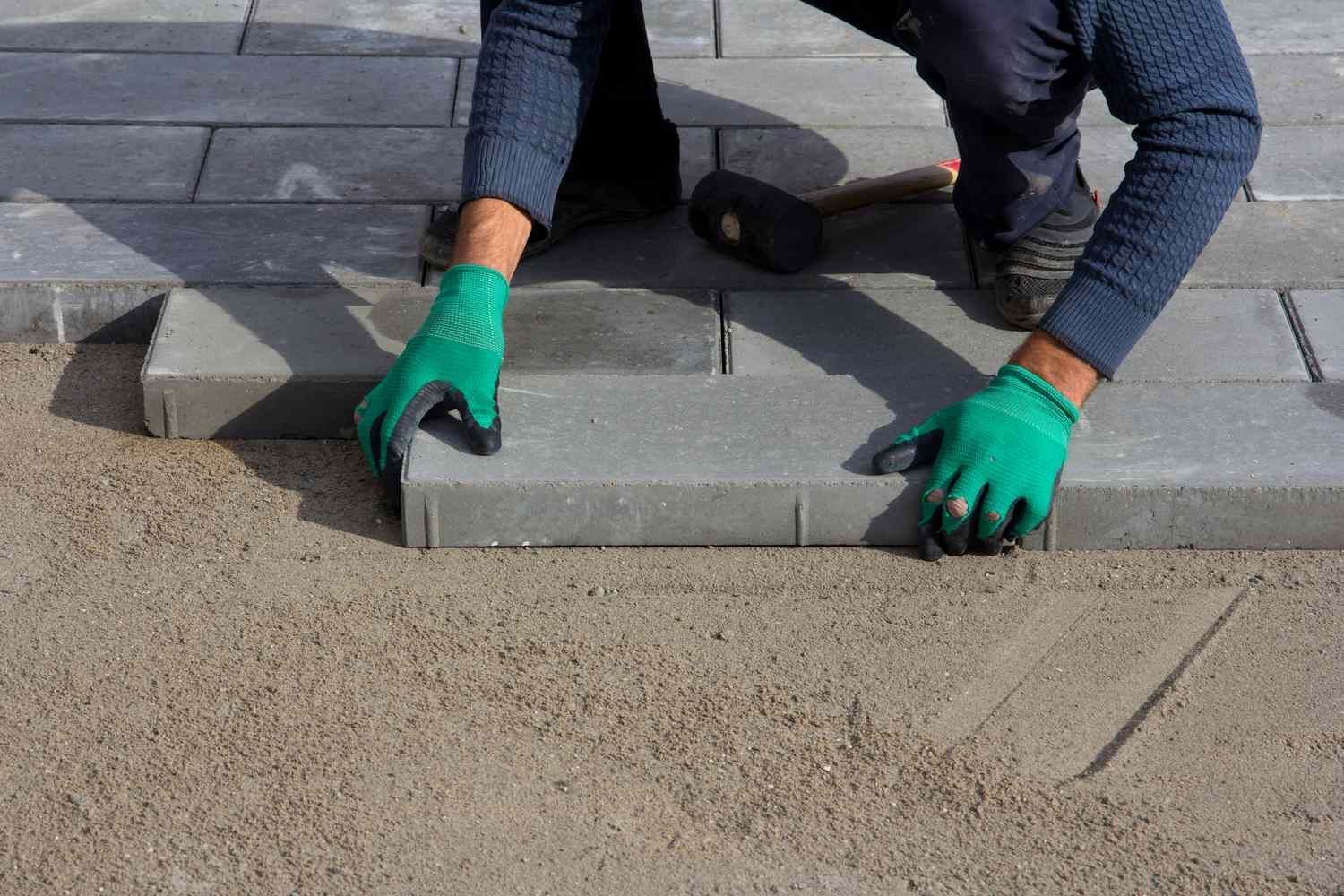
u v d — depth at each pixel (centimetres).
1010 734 274
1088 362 301
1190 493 311
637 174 409
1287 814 257
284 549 316
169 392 344
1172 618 301
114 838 249
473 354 313
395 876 244
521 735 272
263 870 244
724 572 313
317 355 350
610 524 316
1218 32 289
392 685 282
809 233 386
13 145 435
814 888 243
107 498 329
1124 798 260
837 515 315
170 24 508
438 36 510
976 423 304
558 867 246
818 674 287
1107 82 298
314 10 523
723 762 267
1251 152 292
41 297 376
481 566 313
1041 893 243
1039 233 363
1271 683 285
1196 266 388
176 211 409
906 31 337
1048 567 315
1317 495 311
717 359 356
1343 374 348
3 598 300
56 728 270
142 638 291
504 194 317
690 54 502
